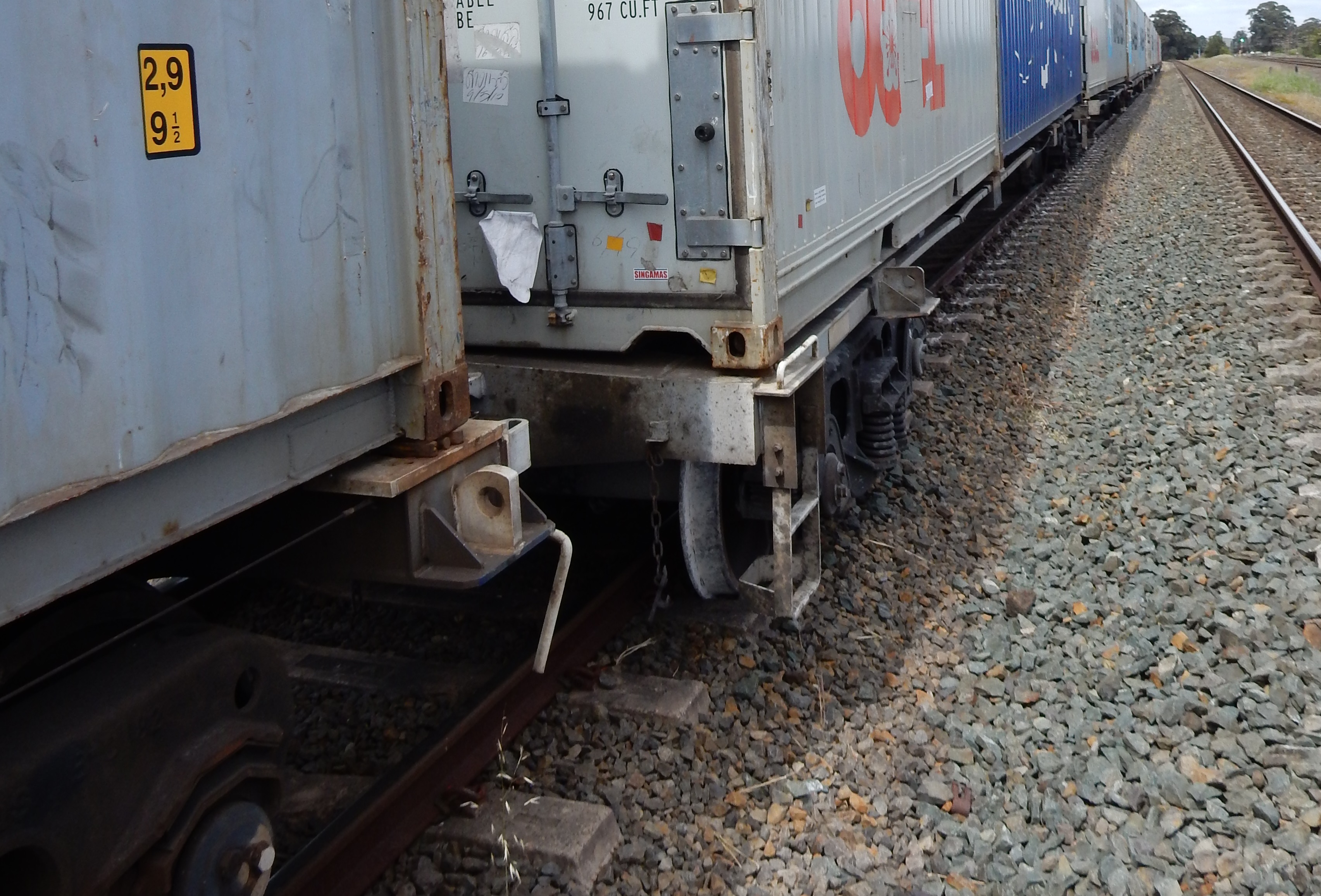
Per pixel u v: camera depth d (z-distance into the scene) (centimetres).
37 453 210
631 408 471
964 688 478
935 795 402
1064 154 2252
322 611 542
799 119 511
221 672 280
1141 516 633
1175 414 792
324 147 283
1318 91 5622
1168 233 1514
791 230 501
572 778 401
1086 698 463
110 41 222
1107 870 358
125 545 235
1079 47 2308
